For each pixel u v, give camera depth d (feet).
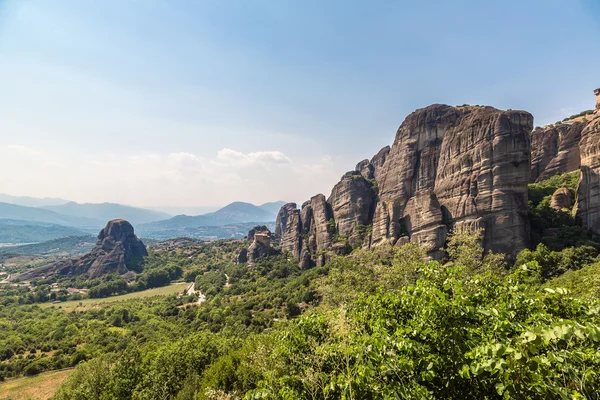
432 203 207.00
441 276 36.81
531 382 17.83
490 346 19.16
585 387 17.01
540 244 164.04
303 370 31.50
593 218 173.06
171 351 112.16
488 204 177.37
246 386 70.79
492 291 35.09
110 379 101.91
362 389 22.93
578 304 26.45
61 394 115.03
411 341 24.47
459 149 203.31
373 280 93.09
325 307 91.86
